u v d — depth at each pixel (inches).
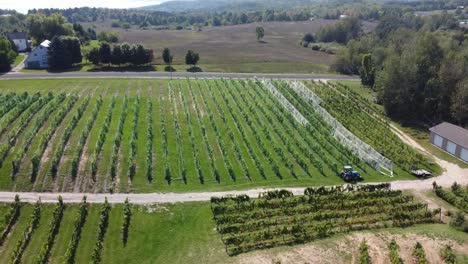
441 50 3560.5
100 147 2608.3
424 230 1847.9
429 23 7623.0
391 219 1955.0
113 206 2059.5
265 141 2881.4
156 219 1982.0
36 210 1967.3
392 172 2522.1
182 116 3191.4
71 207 2036.2
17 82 3988.7
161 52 6112.2
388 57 3959.2
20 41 5910.4
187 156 2600.9
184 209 2054.6
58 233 1868.8
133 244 1824.6
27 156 2439.7
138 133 2856.8
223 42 7564.0
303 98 3710.6
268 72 4921.3
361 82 4453.7
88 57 4808.1
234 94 3772.1
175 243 1823.3
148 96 3622.0
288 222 1915.6
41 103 3230.8
